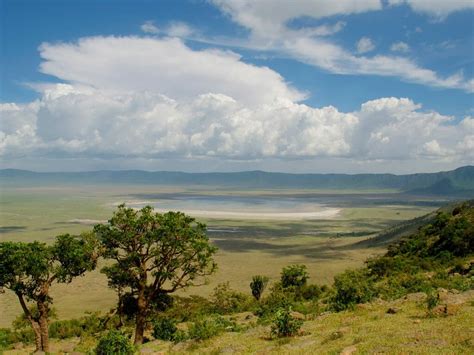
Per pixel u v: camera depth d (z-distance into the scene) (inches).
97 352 1093.8
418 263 2306.8
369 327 925.8
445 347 712.4
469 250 2273.6
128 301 1706.4
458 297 1130.0
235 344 1008.9
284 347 894.4
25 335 1790.1
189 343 1139.3
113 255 1515.7
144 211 1524.4
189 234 1504.7
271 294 2276.1
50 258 1439.5
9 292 3063.5
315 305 1585.9
